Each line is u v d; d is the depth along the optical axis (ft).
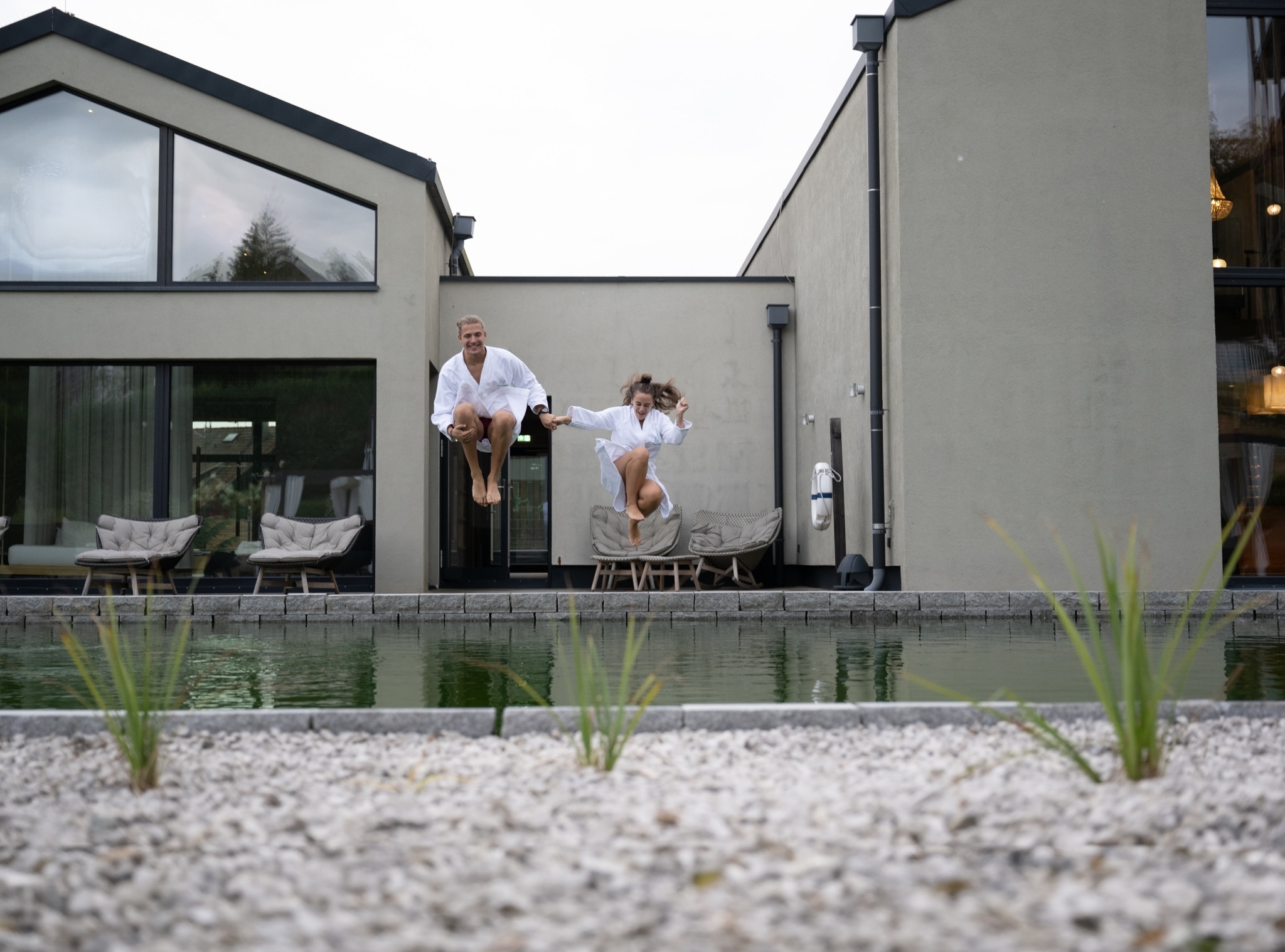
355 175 32.58
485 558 37.99
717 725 10.38
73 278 32.60
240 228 32.86
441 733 10.32
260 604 24.94
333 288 32.35
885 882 5.55
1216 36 29.66
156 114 32.32
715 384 37.78
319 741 9.94
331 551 30.42
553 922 5.05
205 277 32.71
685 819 6.68
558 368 37.32
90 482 32.63
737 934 4.80
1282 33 29.53
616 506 20.56
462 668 15.65
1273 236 29.35
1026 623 23.90
